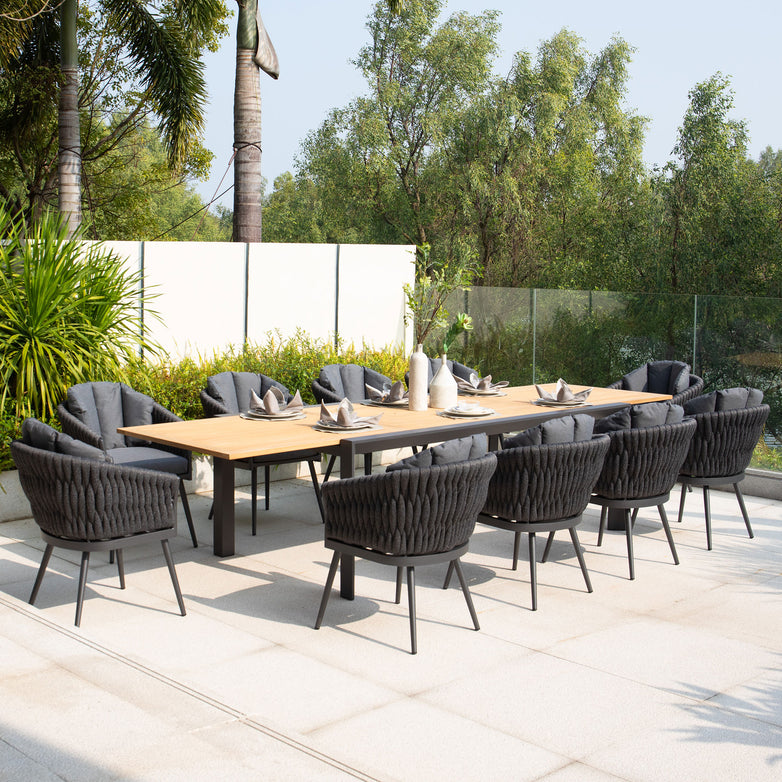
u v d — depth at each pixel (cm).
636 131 2298
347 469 448
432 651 379
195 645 382
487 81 2088
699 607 439
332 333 881
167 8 1185
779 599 452
